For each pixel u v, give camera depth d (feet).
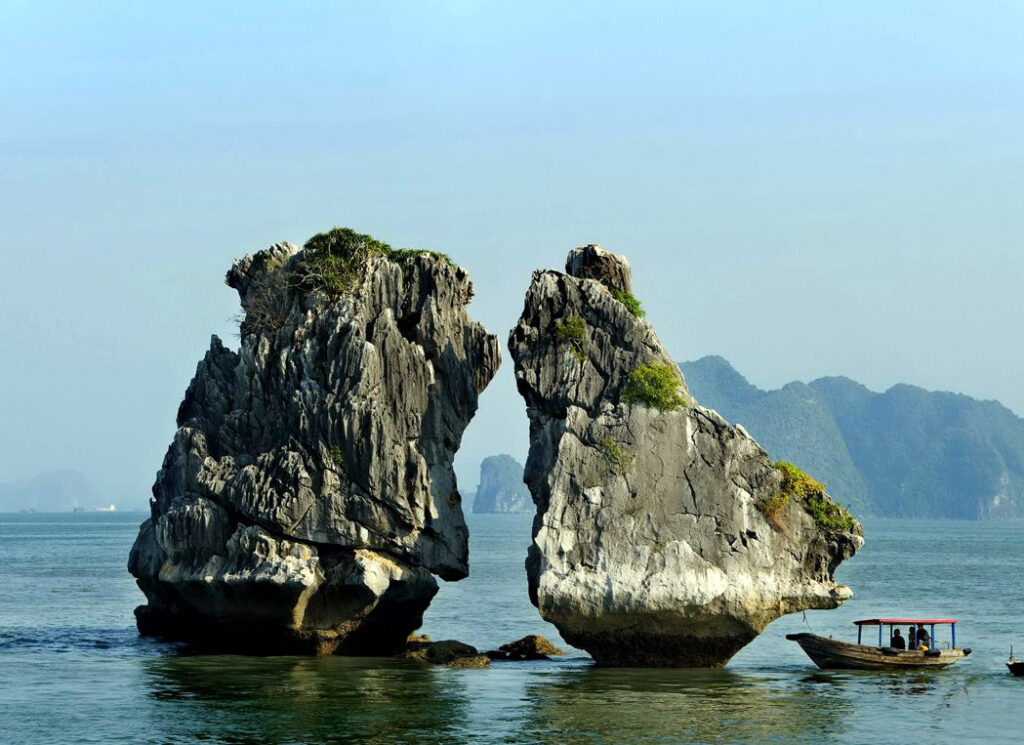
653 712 178.29
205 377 266.16
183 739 161.58
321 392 232.94
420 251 253.65
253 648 234.38
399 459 229.66
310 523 226.58
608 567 209.36
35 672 211.41
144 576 258.37
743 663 229.45
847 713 179.93
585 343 224.12
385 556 229.66
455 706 181.16
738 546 211.82
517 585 425.69
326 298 246.88
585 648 215.31
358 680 202.28
